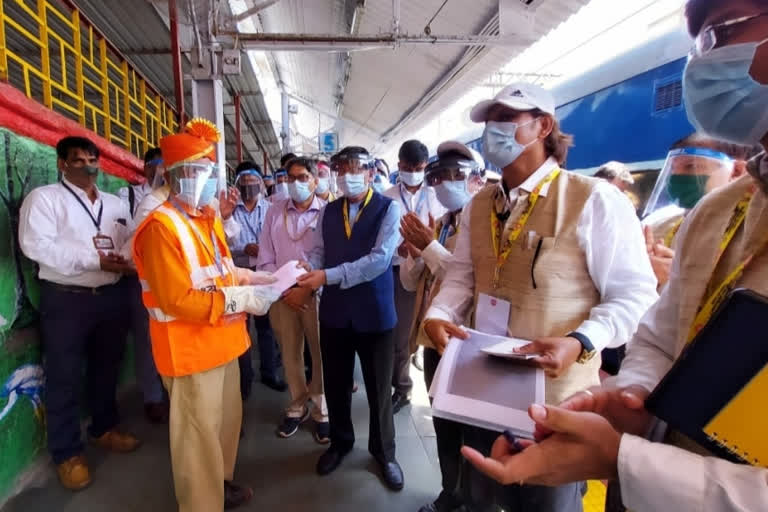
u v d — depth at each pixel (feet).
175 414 5.13
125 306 7.61
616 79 8.02
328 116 49.29
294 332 7.96
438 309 4.27
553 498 3.68
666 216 5.36
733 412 1.65
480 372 3.20
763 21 1.89
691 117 2.31
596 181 3.61
